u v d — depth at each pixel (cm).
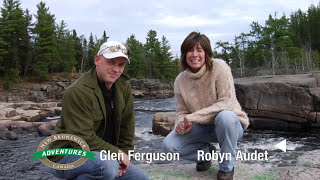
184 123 292
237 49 6531
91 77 235
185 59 310
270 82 1268
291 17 7294
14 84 4100
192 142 314
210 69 303
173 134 312
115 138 255
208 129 309
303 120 1182
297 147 949
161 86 4906
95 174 225
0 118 1662
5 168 791
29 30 4562
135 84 4875
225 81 296
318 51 6112
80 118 223
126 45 247
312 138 1099
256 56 6144
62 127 233
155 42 6650
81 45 6231
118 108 247
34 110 2070
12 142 1141
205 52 299
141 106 3077
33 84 4241
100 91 235
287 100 1223
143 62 6212
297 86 1198
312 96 1166
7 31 4088
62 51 5312
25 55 4525
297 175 300
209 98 307
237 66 6500
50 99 3709
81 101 224
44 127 1322
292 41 6166
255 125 1294
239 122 288
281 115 1238
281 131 1243
